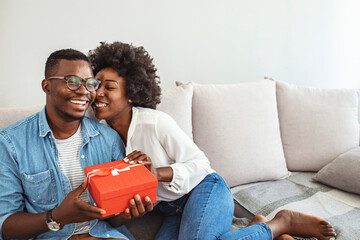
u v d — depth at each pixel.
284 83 1.95
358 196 1.57
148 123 1.25
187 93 1.65
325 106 1.89
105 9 1.83
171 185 1.21
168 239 1.21
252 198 1.59
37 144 1.08
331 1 2.46
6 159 1.03
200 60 2.14
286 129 1.91
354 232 1.27
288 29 2.37
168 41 2.02
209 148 1.68
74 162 1.13
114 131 1.26
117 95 1.22
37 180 1.06
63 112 1.04
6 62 1.68
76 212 0.95
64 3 1.73
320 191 1.63
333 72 2.61
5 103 1.72
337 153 1.85
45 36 1.73
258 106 1.78
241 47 2.25
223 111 1.71
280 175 1.80
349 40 2.61
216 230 1.16
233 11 2.16
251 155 1.72
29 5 1.67
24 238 1.01
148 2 1.92
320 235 1.28
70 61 1.02
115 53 1.23
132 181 1.00
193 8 2.04
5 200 1.01
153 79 1.35
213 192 1.27
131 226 1.35
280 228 1.29
